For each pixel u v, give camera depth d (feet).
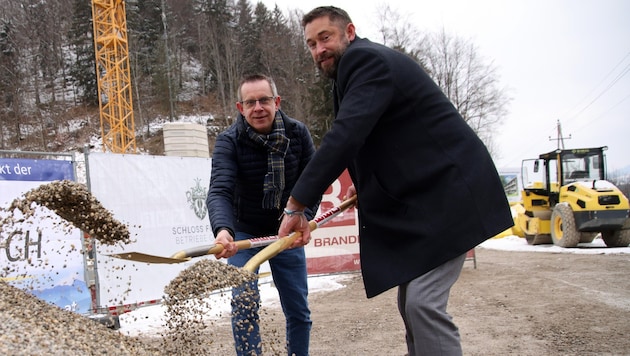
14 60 154.10
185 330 8.26
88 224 8.61
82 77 160.15
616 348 13.32
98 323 8.34
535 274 27.17
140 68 169.68
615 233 40.29
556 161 45.80
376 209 8.60
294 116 128.67
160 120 152.15
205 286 8.20
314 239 28.32
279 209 11.94
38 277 16.49
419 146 8.18
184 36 197.57
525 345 13.92
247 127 11.17
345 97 8.07
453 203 7.88
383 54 8.15
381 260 8.41
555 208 42.34
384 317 18.33
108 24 100.22
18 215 16.31
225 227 9.96
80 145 134.00
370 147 8.52
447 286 8.05
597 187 39.96
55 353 6.47
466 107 101.55
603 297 20.16
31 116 146.82
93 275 19.06
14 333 6.62
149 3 187.93
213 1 199.31
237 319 10.11
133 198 21.30
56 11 175.63
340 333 16.19
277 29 179.11
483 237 7.82
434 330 7.92
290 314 11.91
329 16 8.75
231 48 177.99
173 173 22.94
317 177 7.93
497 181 8.23
